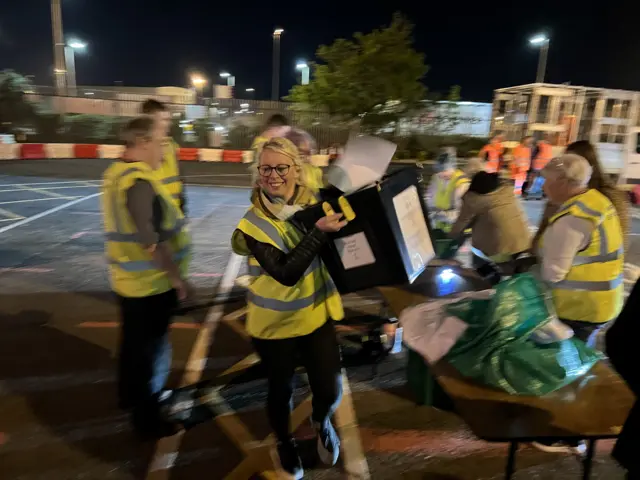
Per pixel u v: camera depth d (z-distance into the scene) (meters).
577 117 14.17
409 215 2.35
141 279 2.74
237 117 22.20
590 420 2.24
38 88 21.31
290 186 2.32
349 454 2.95
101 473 2.73
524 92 15.10
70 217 8.72
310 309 2.43
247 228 2.28
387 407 3.41
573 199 2.71
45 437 3.00
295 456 2.63
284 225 2.30
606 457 2.98
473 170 5.48
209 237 7.81
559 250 2.67
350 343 4.19
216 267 6.32
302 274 2.21
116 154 17.92
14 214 8.84
